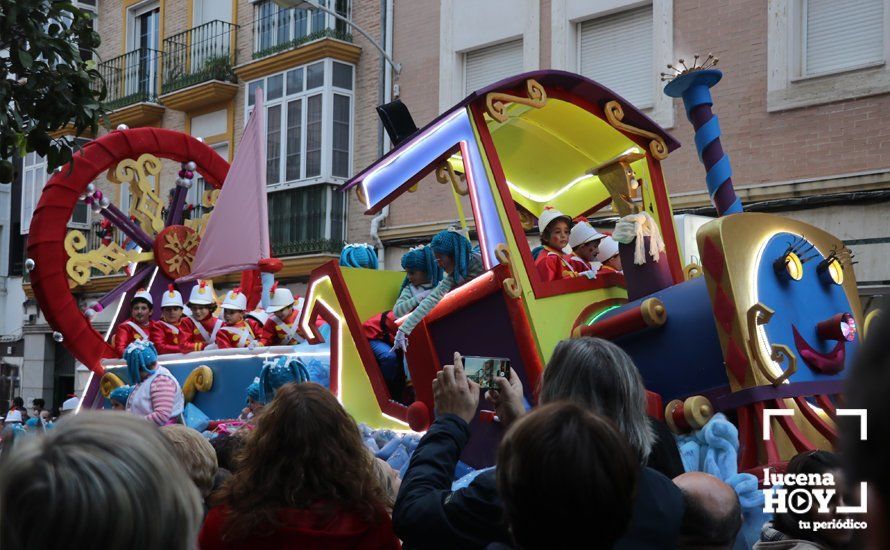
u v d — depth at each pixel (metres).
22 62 7.21
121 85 23.78
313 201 18.44
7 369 25.58
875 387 1.19
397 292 7.00
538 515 2.12
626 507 2.15
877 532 1.21
